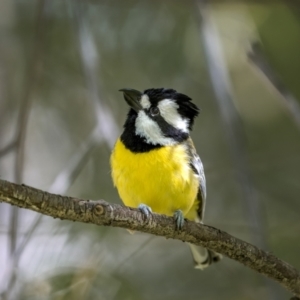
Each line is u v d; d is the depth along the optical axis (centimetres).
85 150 1087
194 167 936
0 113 1383
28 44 1428
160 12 1476
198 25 1194
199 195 974
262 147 1516
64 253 1073
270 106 1552
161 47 1483
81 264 1033
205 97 1512
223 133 1509
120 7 1455
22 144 1033
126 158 904
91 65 1157
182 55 1490
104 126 1073
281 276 803
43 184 1402
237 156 1094
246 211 1079
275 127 1530
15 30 1435
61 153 1437
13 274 920
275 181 1466
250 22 1455
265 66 1076
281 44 1454
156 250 1341
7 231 1084
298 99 1440
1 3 1427
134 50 1478
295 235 1321
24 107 1062
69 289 988
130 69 1474
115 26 1473
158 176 891
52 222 1112
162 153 900
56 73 1440
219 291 1303
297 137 1509
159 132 926
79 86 1448
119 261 1202
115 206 721
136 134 918
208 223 1349
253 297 1283
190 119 983
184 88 1501
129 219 735
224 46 1527
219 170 1454
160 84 1484
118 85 1464
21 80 1415
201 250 1045
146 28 1478
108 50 1470
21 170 1025
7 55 1423
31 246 1069
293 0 1222
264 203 1434
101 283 1066
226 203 1437
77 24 1221
